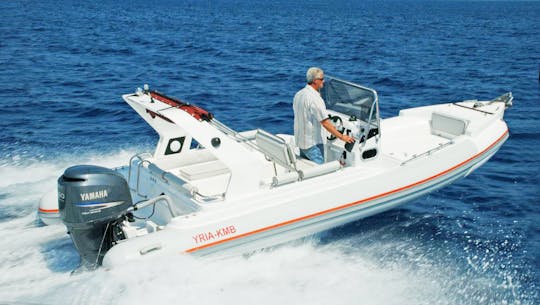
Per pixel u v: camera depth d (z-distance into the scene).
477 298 5.01
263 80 17.58
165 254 4.64
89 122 11.30
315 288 4.95
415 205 7.14
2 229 5.75
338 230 6.18
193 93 15.08
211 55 24.70
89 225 4.67
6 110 12.27
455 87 16.75
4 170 7.83
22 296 4.45
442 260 5.68
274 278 5.03
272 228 5.12
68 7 77.62
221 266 5.00
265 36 36.75
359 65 22.02
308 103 5.59
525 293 5.13
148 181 5.72
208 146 4.87
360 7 158.50
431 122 7.43
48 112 12.20
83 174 4.65
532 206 7.23
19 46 25.73
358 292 4.95
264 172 5.78
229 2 167.12
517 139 10.33
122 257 4.50
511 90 16.20
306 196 5.27
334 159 6.13
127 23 48.06
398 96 15.30
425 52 27.84
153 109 5.09
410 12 116.81
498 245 6.09
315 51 27.22
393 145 7.00
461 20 75.75
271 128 11.33
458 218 6.79
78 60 21.81
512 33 46.25
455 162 6.30
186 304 4.46
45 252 5.27
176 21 54.06
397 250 5.83
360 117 5.85
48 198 5.74
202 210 4.91
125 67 20.28
